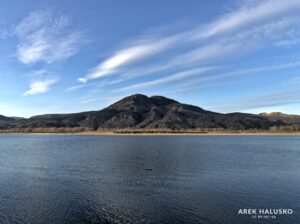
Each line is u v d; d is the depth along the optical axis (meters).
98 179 44.53
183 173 49.38
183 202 32.25
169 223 26.39
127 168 54.91
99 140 157.88
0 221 27.02
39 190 37.69
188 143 130.38
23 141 152.38
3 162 64.25
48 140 162.12
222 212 29.12
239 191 36.94
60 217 27.94
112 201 32.75
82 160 67.50
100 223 26.47
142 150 93.56
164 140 156.75
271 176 46.72
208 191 36.97
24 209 30.08
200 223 26.31
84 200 33.12
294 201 32.69
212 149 98.38
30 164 61.06
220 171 51.44
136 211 29.42
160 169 53.72
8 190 37.66
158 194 35.59
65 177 46.09
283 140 162.62
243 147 108.25
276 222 26.61
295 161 65.62
